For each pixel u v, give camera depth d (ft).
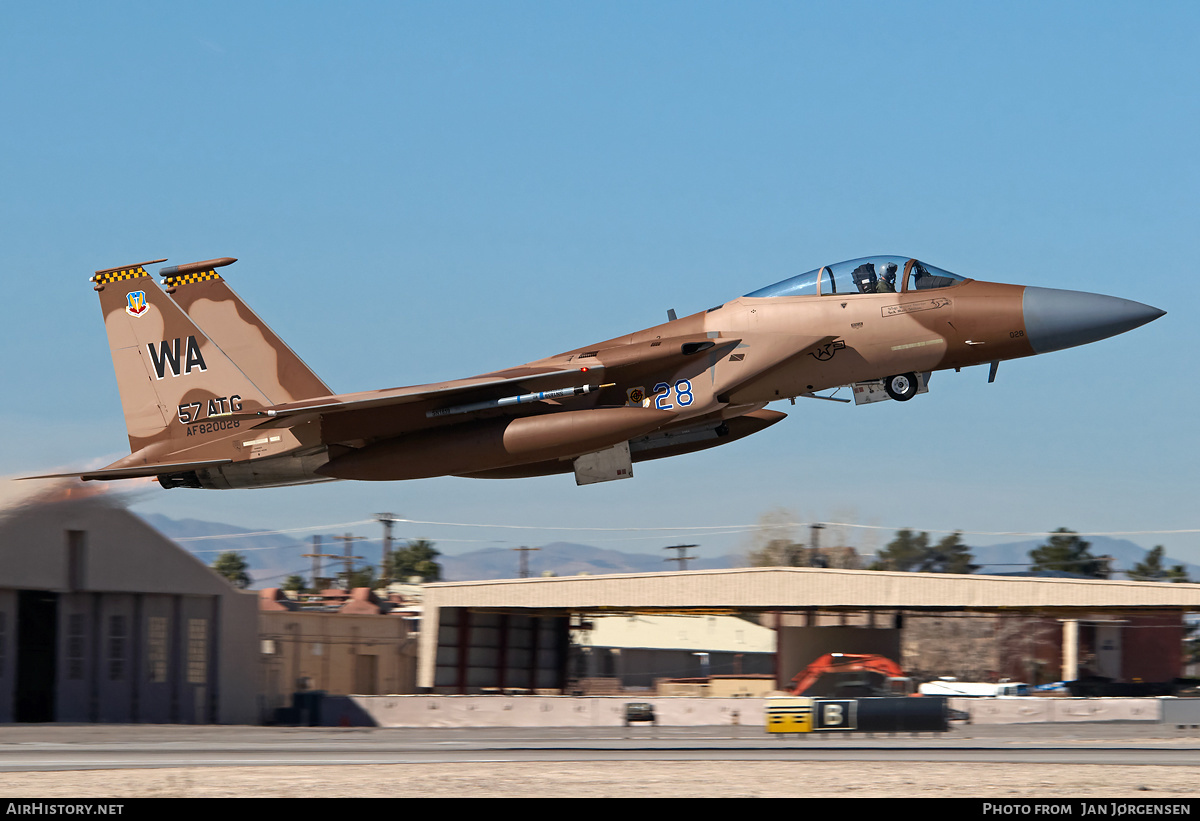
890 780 171.83
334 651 553.23
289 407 231.71
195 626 461.37
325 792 161.27
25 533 397.80
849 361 226.38
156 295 267.39
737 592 495.82
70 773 189.37
